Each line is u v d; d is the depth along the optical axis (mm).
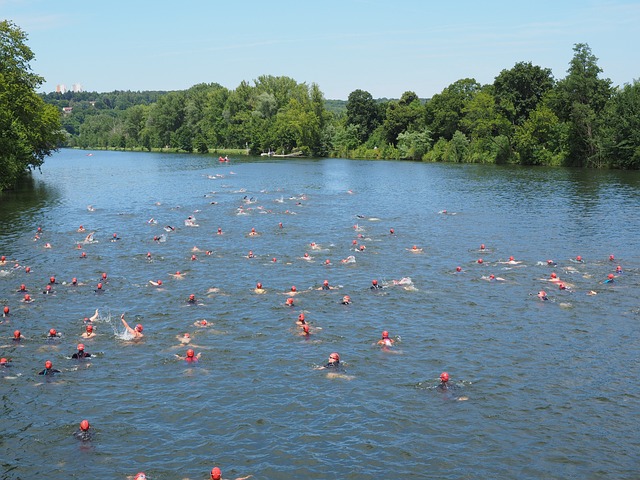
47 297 43094
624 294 43094
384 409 27219
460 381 29812
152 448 24297
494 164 161125
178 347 34219
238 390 29078
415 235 63719
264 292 44156
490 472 22641
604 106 145125
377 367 31516
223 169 152750
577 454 23766
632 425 25812
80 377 30578
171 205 85438
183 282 46719
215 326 37469
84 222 71750
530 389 28953
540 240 60531
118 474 22625
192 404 27750
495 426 25750
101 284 46000
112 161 193000
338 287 45375
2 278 47719
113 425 26016
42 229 67250
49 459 23609
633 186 104812
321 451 24016
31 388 29406
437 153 181500
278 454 23828
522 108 163125
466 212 78188
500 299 42281
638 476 22391
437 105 189250
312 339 35312
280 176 131125
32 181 121938
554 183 110875
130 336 35750
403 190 102938
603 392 28656
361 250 56969
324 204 86438
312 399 28172
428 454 23781
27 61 107188
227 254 55531
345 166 162375
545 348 33750
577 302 41469
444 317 38844
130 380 30203
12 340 35250
